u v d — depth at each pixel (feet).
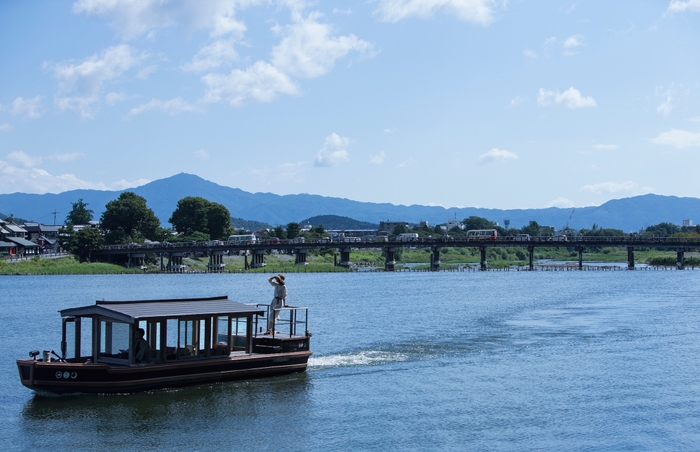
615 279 535.19
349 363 167.12
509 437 111.75
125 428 114.01
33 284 506.48
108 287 470.39
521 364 167.02
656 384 146.61
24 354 183.11
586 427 116.78
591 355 179.01
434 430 114.62
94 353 134.21
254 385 141.28
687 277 558.15
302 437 110.93
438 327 236.02
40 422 116.57
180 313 135.13
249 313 145.69
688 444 109.19
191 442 108.37
